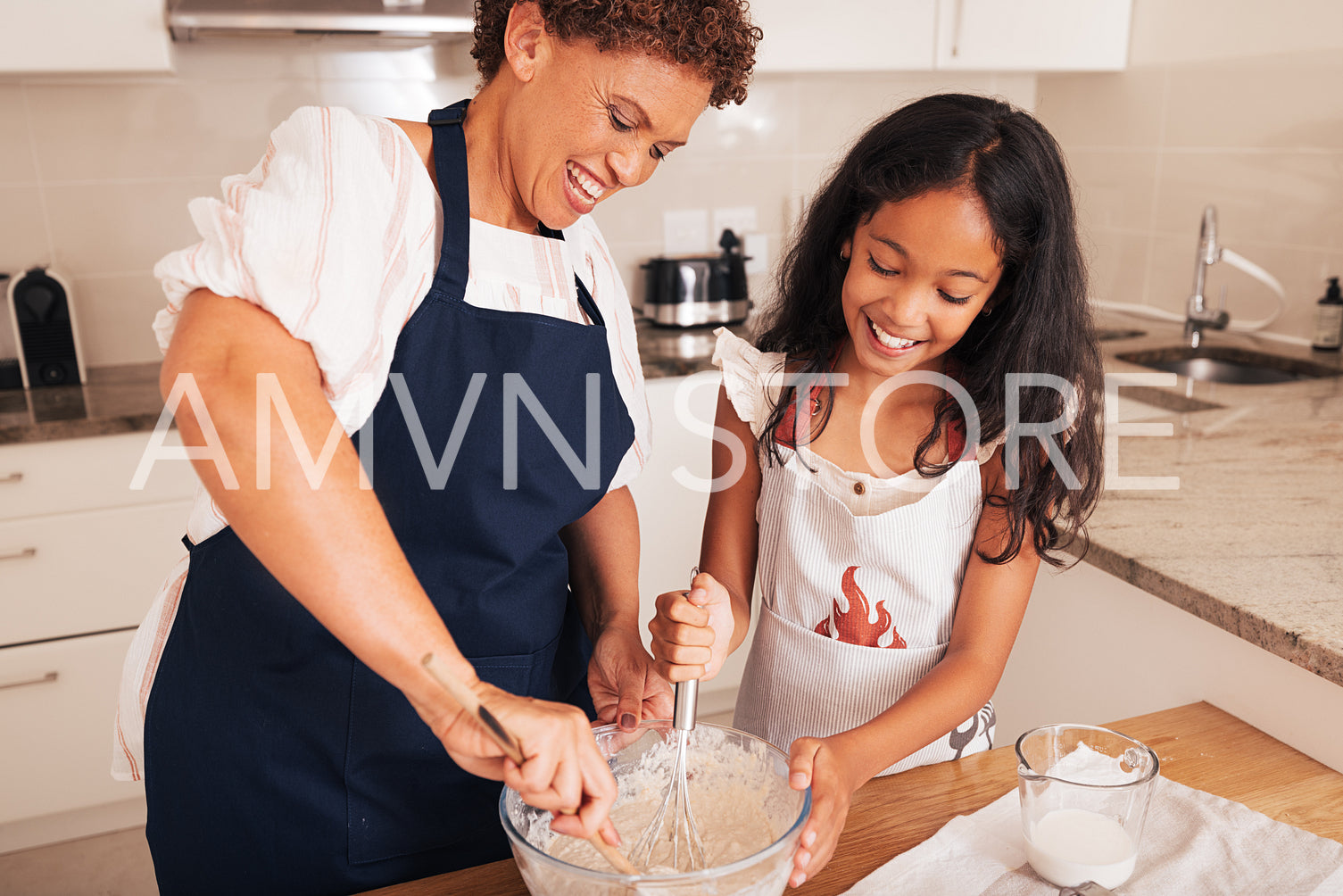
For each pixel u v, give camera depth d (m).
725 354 1.14
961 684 0.94
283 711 0.88
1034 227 0.91
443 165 0.84
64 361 2.18
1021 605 1.02
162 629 0.99
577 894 0.62
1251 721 1.01
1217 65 2.46
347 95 2.41
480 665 0.92
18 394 2.11
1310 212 2.30
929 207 0.87
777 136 2.77
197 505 0.88
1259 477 1.46
